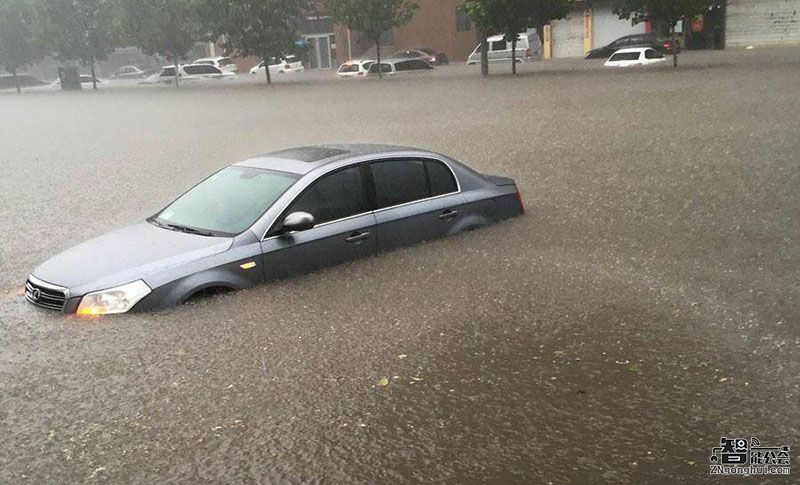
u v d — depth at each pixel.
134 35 41.50
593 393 4.48
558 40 48.47
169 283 5.94
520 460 3.81
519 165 12.42
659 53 34.00
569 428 4.10
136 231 6.79
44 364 5.07
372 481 3.67
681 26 44.34
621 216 8.77
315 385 4.68
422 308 5.92
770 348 5.03
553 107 20.11
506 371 4.80
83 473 3.80
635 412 4.25
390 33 53.44
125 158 16.17
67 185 13.19
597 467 3.73
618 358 4.95
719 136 13.84
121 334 5.50
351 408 4.38
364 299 6.13
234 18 37.38
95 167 15.09
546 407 4.33
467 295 6.19
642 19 31.67
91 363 5.06
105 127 23.03
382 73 39.69
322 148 7.64
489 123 17.88
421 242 7.52
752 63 30.83
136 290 5.85
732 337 5.24
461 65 45.84
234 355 5.14
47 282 6.08
